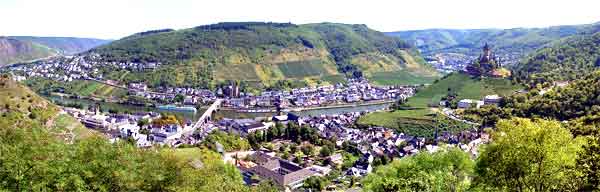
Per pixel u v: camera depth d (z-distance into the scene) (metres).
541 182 54.59
